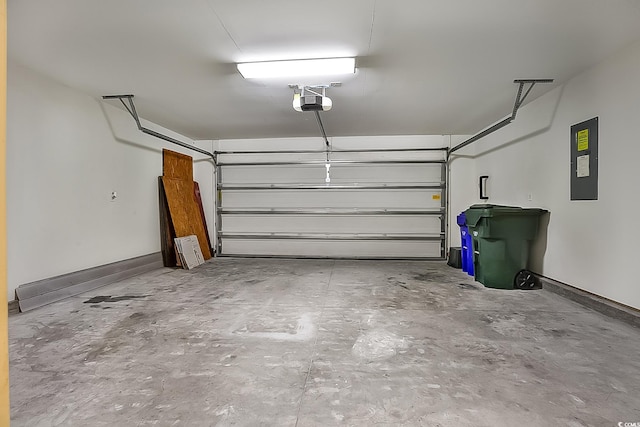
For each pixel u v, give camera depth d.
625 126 3.16
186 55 3.28
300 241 7.38
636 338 2.78
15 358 2.47
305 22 2.68
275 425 1.72
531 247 4.73
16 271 3.60
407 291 4.41
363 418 1.77
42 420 1.76
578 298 3.74
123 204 5.29
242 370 2.29
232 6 2.46
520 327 3.05
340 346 2.67
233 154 7.50
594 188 3.55
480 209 4.52
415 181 7.15
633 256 3.10
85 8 2.47
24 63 3.50
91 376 2.21
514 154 5.28
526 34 2.88
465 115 5.50
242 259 7.23
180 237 6.29
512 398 1.94
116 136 5.11
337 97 4.57
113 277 4.95
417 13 2.55
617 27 2.76
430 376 2.20
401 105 4.93
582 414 1.78
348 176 7.26
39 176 3.85
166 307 3.72
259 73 3.64
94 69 3.64
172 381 2.15
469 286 4.67
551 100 4.30
